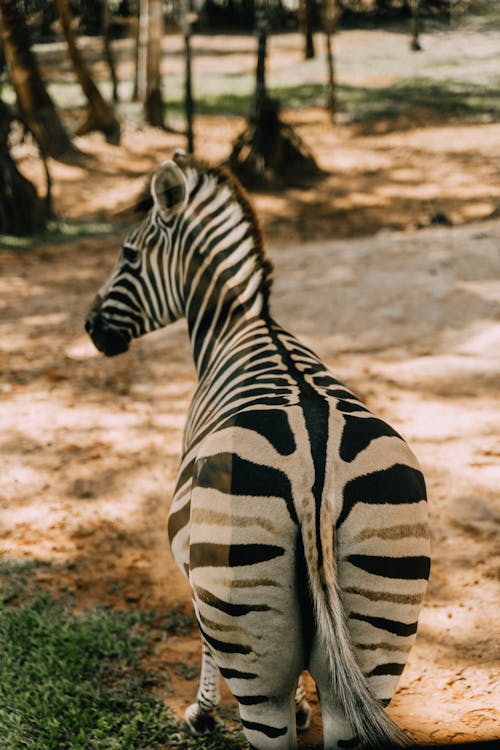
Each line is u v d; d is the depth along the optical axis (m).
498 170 11.91
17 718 2.87
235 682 1.96
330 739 1.88
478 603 3.50
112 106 16.84
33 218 11.23
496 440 4.81
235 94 18.64
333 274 8.29
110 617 3.54
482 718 2.81
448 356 6.06
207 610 1.95
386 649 1.92
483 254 8.17
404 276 7.86
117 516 4.43
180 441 5.25
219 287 2.69
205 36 25.25
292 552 1.84
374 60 15.09
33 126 13.96
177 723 2.91
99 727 2.86
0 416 5.69
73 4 18.80
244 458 1.93
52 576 3.88
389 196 12.00
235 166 13.38
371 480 1.91
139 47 17.66
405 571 1.91
